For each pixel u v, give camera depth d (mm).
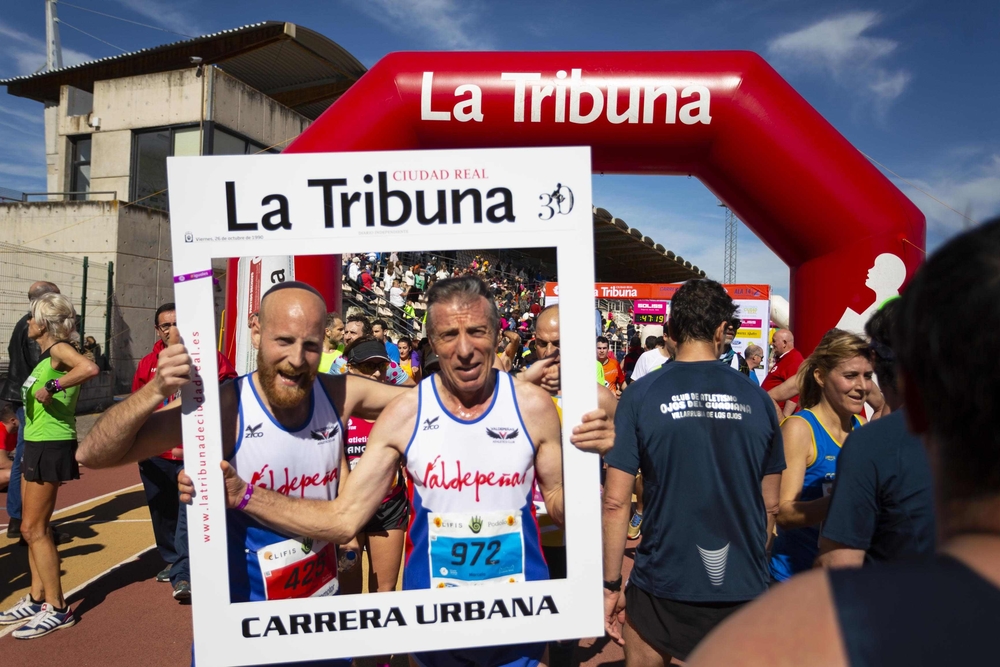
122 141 15336
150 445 1868
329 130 3904
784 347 5969
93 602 4094
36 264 11453
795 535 2477
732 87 3895
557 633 1803
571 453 1798
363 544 3195
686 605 2098
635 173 4410
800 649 565
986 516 611
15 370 4582
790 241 4223
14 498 5039
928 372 657
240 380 1902
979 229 665
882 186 3957
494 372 1903
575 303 1804
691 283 2391
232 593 1835
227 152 15211
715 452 2109
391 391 2068
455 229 1802
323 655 1759
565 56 3984
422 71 3932
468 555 1842
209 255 1758
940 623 548
